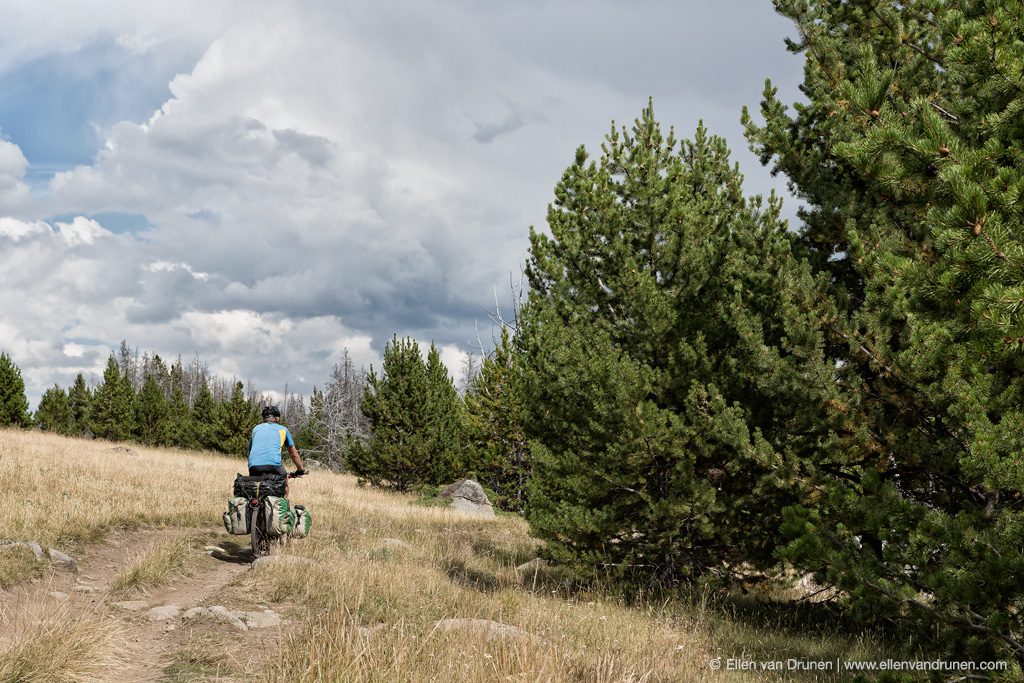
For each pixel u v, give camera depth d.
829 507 7.23
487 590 9.55
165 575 8.22
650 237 10.97
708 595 10.58
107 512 11.10
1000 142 5.09
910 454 7.47
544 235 12.08
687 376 10.18
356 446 30.67
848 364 8.19
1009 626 5.00
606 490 10.37
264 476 10.23
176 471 19.64
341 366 92.81
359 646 5.49
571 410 10.76
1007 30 4.94
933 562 5.48
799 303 8.25
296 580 8.07
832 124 8.71
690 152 11.91
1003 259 4.47
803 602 10.96
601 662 5.98
